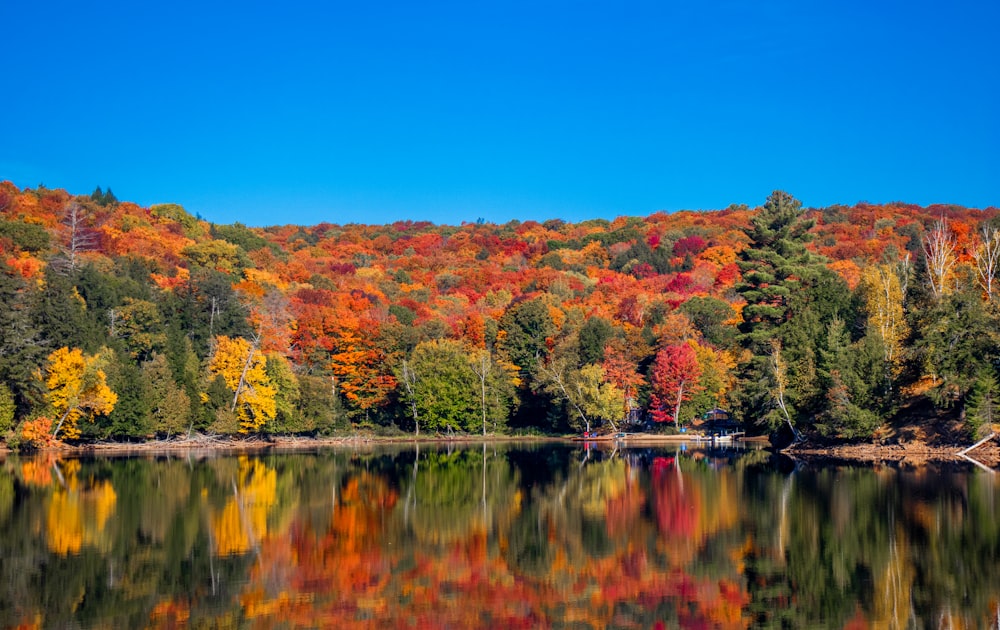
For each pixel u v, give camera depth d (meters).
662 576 33.22
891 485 53.81
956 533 38.88
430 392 114.00
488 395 118.25
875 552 35.81
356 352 118.06
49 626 27.02
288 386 104.06
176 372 99.06
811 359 80.94
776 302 103.94
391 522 44.94
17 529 42.31
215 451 92.12
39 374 84.31
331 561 35.84
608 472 67.81
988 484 52.78
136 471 68.62
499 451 92.88
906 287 91.06
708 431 113.06
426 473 68.44
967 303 70.25
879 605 28.66
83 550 37.59
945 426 72.69
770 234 106.69
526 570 34.38
